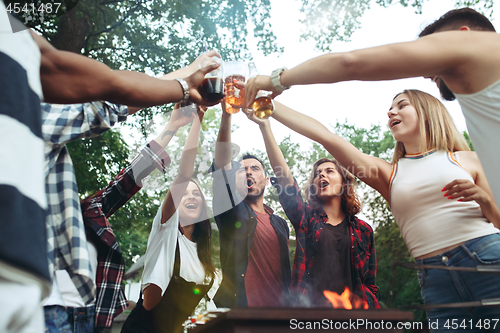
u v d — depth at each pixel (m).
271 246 2.10
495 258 1.36
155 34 8.77
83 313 1.55
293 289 2.09
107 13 8.04
